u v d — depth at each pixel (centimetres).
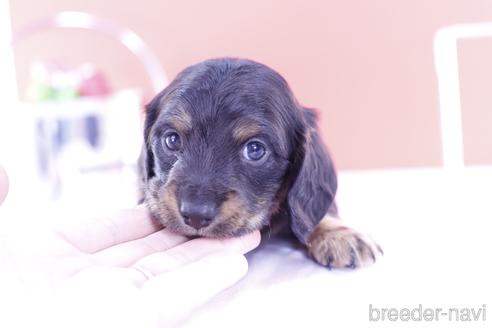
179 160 27
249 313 22
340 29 62
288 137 28
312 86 64
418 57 61
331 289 24
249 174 27
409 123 63
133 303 20
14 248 23
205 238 26
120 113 58
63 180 54
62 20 54
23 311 21
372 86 63
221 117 26
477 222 31
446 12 60
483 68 58
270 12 63
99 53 71
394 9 61
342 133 64
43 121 58
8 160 54
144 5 65
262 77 28
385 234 30
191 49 65
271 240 30
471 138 60
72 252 23
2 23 57
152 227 28
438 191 39
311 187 28
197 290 22
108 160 57
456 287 23
